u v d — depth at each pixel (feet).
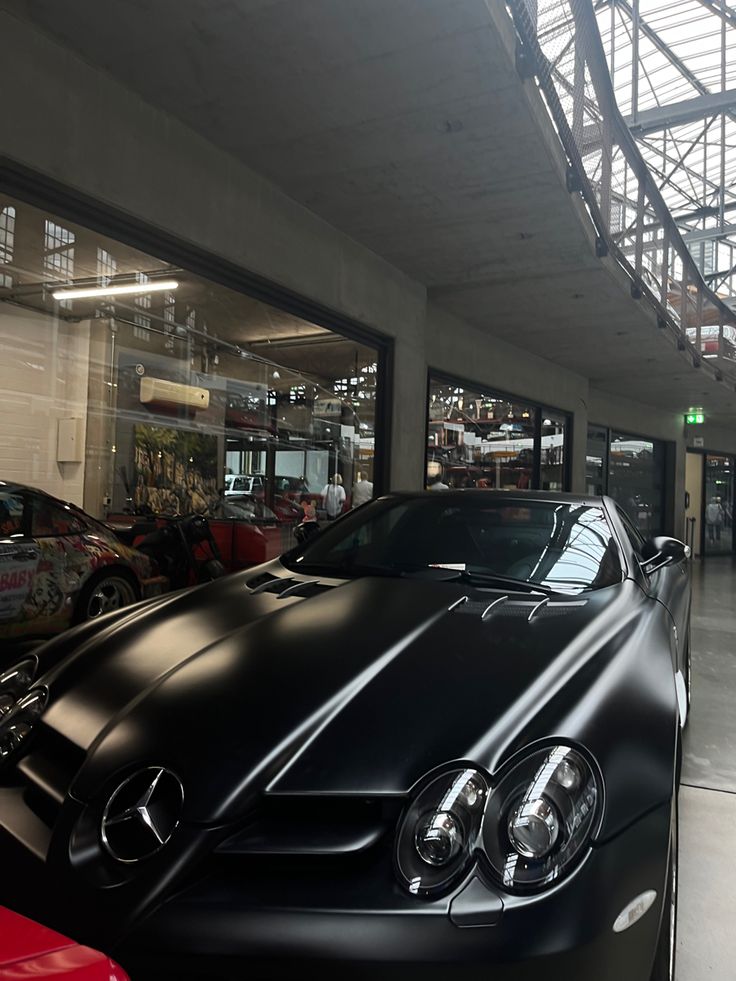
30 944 2.45
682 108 46.60
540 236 20.67
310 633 6.08
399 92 13.87
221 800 4.23
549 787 4.19
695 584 37.91
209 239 15.87
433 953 3.68
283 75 13.38
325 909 3.84
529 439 35.91
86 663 5.96
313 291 19.36
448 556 8.42
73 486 20.30
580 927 3.82
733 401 50.31
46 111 12.26
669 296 31.86
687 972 5.88
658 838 4.44
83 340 20.17
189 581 19.93
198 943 3.78
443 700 4.93
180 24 12.00
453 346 28.60
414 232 20.54
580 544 8.39
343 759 4.46
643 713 5.09
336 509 23.75
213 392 24.21
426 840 4.03
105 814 4.30
